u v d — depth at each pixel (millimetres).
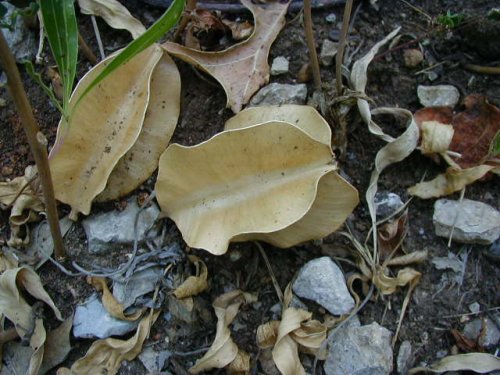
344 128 185
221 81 187
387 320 177
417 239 185
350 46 201
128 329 173
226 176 164
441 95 196
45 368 173
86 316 175
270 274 179
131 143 173
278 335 167
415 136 183
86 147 177
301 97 190
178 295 169
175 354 172
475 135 192
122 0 207
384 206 186
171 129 184
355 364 167
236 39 200
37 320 173
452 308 178
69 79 145
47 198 157
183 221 172
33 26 204
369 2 208
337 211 163
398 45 204
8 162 194
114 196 184
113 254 181
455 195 187
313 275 173
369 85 199
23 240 184
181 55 184
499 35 193
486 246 184
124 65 175
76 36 143
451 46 205
